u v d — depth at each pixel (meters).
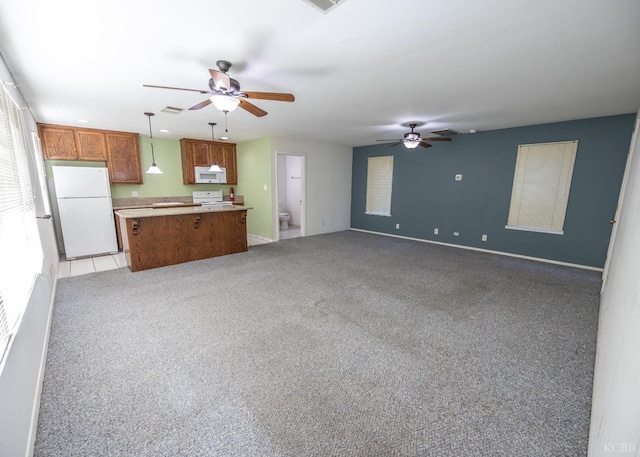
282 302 2.96
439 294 3.21
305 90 2.88
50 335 2.28
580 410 1.60
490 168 5.02
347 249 5.33
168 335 2.31
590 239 4.12
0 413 1.06
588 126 3.98
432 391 1.74
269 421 1.51
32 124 3.61
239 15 1.61
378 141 6.35
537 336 2.35
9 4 1.48
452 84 2.68
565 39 1.84
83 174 4.54
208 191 6.66
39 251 2.36
